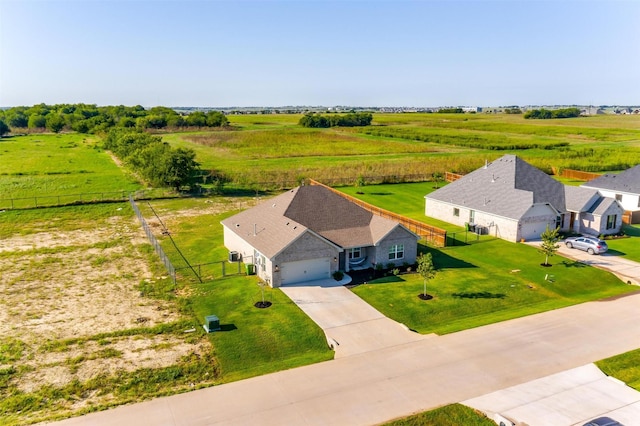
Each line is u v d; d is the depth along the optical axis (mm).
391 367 22781
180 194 65000
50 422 18516
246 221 39719
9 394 20500
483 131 166875
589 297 32156
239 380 21703
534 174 50188
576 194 48312
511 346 24906
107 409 19422
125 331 26312
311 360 23484
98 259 38688
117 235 45906
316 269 33844
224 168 85688
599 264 38344
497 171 51062
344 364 23062
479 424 18422
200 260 38688
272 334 26047
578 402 19938
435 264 37719
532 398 20219
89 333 26141
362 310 29156
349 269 35875
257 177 75188
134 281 34000
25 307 29438
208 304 30078
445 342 25312
